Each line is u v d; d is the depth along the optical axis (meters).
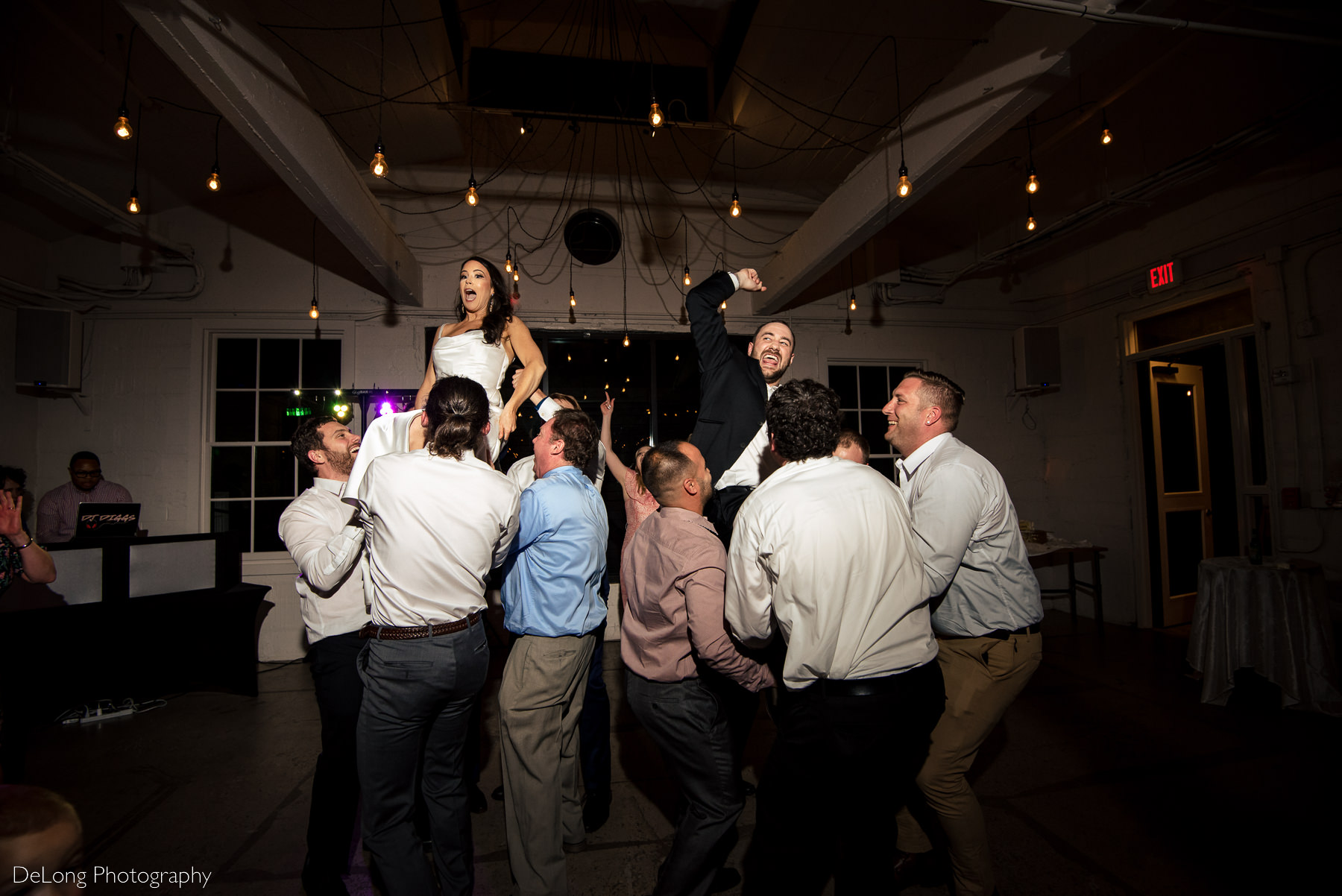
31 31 3.18
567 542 1.80
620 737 3.26
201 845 2.26
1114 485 5.43
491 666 4.54
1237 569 3.52
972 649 1.73
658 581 1.59
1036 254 5.91
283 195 5.16
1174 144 4.24
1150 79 3.90
